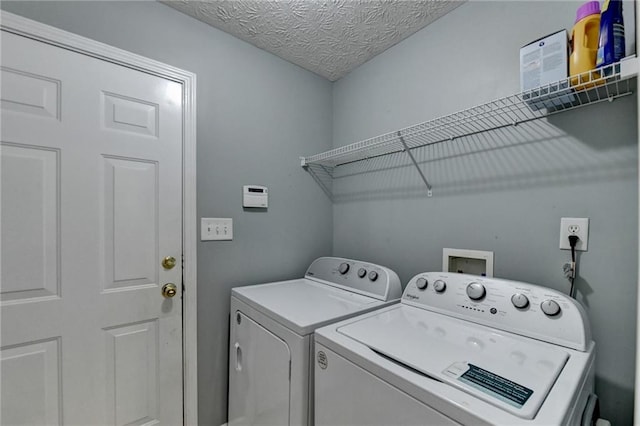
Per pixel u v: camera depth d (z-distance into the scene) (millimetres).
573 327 859
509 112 1225
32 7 1138
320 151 2086
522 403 606
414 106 1609
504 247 1246
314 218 2051
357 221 1960
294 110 1948
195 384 1504
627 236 953
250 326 1376
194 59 1531
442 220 1479
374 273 1466
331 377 930
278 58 1872
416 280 1302
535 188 1158
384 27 1570
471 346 873
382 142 1549
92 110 1260
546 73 965
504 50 1248
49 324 1167
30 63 1136
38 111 1151
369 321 1096
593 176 1021
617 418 961
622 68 777
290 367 1078
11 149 1106
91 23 1255
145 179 1388
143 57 1377
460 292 1139
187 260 1493
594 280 1015
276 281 1841
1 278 1087
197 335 1526
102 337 1277
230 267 1654
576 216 1056
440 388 670
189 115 1506
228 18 1527
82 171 1236
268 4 1421
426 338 936
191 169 1509
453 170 1433
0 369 1085
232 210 1666
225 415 1604
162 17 1435
